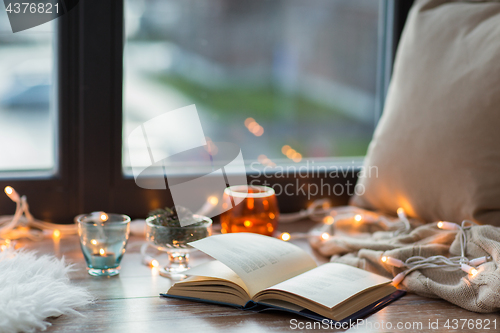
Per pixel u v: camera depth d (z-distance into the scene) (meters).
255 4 1.79
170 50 1.68
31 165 1.55
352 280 1.22
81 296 1.20
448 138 1.34
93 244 1.28
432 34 1.42
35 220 1.47
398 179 1.41
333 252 1.35
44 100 1.55
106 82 1.46
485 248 1.23
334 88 1.85
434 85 1.38
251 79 1.84
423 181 1.37
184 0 1.69
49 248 1.38
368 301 1.20
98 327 1.15
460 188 1.33
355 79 1.80
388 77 1.61
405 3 1.58
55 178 1.47
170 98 1.69
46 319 1.17
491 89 1.32
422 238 1.33
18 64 1.53
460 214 1.33
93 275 1.29
